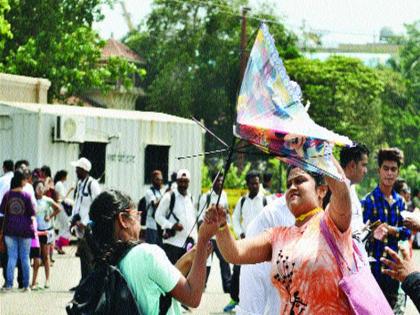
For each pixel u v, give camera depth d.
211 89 60.50
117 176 25.91
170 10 62.62
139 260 5.50
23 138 24.59
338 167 5.52
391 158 9.05
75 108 25.89
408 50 88.00
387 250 5.25
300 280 5.71
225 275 15.11
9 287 16.09
